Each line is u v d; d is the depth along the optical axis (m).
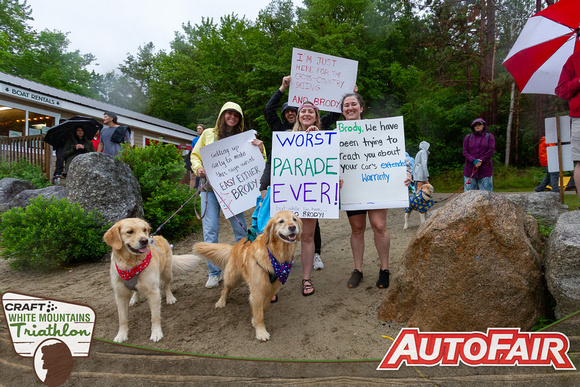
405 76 16.81
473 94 20.38
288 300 3.22
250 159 3.68
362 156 3.33
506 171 16.41
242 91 18.28
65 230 4.50
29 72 24.41
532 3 18.22
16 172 8.71
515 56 4.24
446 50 18.23
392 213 7.75
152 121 15.26
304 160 3.18
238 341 2.59
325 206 3.10
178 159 7.14
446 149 17.36
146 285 2.64
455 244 2.30
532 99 18.52
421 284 2.44
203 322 2.92
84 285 3.91
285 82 3.87
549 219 4.00
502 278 2.24
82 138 7.62
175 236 6.20
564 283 2.13
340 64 3.98
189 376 2.26
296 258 4.62
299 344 2.51
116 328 2.87
